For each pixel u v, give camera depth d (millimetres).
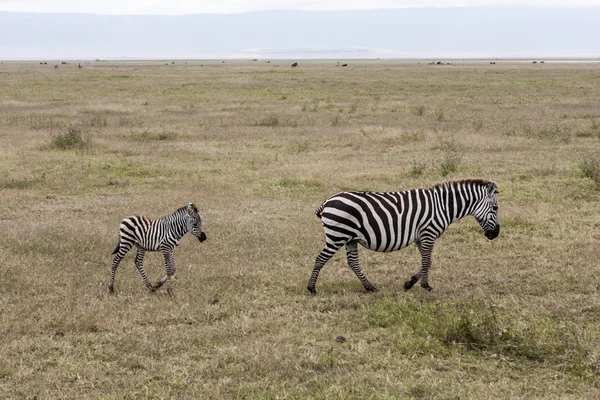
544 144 22141
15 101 36125
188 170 18312
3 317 8164
